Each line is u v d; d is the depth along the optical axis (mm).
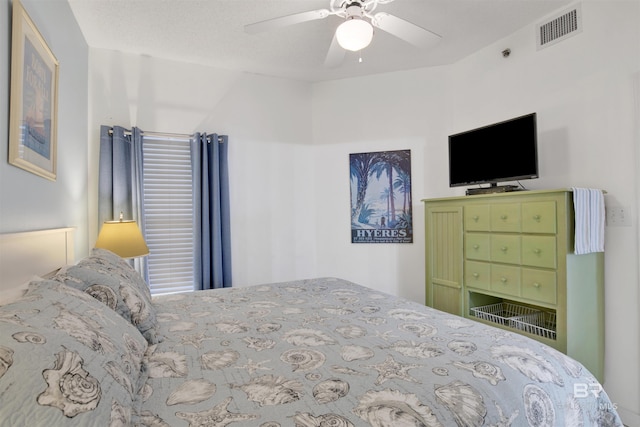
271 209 3500
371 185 3529
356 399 845
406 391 879
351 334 1307
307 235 3643
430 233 2857
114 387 737
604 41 2133
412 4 2312
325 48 2889
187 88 3160
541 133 2508
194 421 760
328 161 3652
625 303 2014
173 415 784
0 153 1274
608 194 2100
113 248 2295
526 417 901
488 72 2930
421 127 3395
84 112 2658
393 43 2846
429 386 905
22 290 1229
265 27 1981
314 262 3664
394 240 3465
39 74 1620
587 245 1940
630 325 1995
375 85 3525
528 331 2205
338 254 3619
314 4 2264
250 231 3412
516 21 2547
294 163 3604
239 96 3371
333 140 3645
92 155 2824
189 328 1402
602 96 2145
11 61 1348
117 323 1048
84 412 618
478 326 1389
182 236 3154
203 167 3094
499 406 878
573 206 1936
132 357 948
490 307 2619
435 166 3348
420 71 3393
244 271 3383
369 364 1036
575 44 2295
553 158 2428
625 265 2018
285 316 1561
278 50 2922
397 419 777
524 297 2115
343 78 3605
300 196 3623
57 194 1961
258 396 862
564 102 2359
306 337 1280
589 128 2213
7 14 1333
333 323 1448
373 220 3521
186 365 1048
